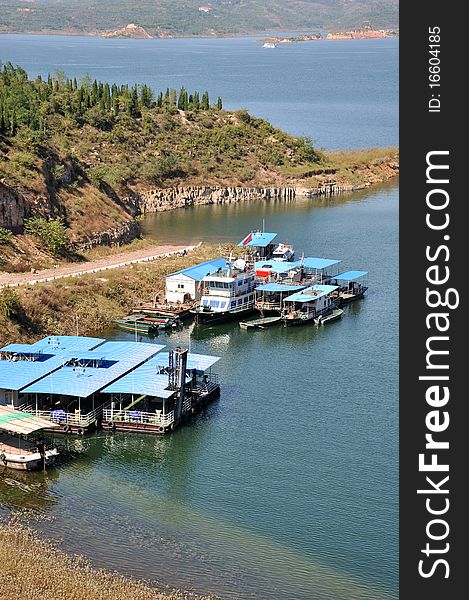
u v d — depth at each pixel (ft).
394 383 323.37
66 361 305.73
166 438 274.98
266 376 330.13
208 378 316.60
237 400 305.73
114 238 519.19
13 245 442.50
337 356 354.33
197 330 388.16
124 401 294.25
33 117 581.12
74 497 237.25
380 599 194.90
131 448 268.41
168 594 192.13
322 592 196.65
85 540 214.48
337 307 420.36
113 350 319.68
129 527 221.87
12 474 250.57
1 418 263.29
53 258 456.86
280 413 294.66
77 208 513.45
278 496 239.50
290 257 496.23
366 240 568.41
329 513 230.89
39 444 258.78
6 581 189.47
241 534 220.23
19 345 323.16
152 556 208.13
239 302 406.00
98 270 440.86
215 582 198.39
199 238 572.92
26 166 499.51
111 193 586.45
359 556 211.61
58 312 379.35
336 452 265.75
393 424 286.25
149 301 413.59
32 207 476.13
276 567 205.67
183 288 413.39
